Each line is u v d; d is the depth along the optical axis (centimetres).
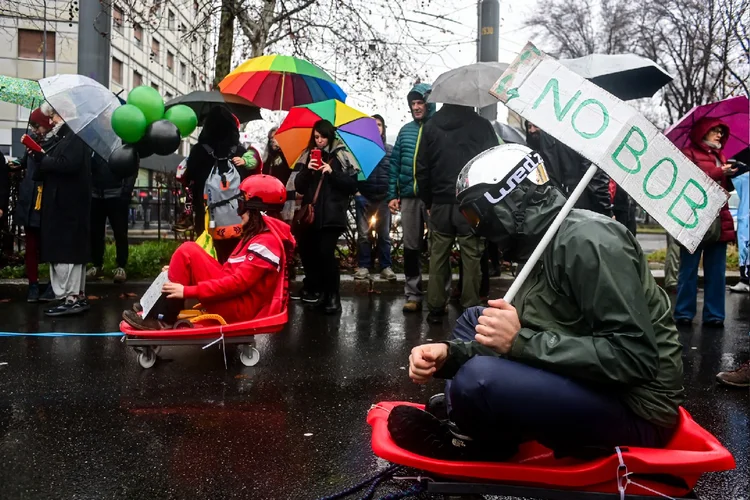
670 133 596
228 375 445
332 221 664
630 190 228
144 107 573
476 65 614
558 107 237
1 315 644
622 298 211
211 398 394
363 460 304
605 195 567
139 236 1494
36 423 346
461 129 596
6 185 711
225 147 573
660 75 656
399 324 637
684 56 2259
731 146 618
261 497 266
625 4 2330
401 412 243
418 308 707
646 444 227
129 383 421
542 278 231
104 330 581
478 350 243
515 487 219
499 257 924
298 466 296
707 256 637
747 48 1526
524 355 218
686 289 647
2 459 298
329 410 375
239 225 548
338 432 340
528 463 246
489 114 966
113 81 2792
